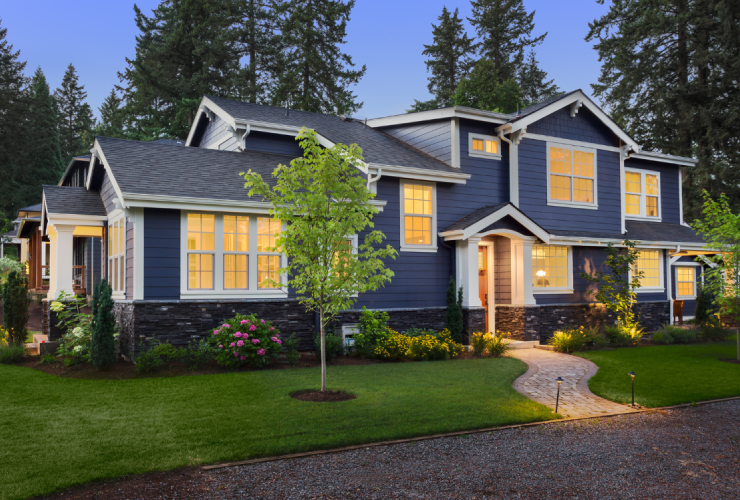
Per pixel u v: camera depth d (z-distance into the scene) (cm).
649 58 3203
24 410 763
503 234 1586
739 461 630
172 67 3703
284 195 909
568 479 560
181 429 675
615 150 1934
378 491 514
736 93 2961
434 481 543
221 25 3597
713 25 3011
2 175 4269
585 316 1788
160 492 496
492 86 3619
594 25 3462
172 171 1281
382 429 696
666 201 2208
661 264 2016
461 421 746
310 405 805
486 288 1691
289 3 3669
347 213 901
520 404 856
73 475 524
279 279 1305
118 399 830
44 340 1431
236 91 3541
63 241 1429
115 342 1105
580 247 1811
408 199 1543
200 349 1102
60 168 4850
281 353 1272
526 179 1723
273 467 569
